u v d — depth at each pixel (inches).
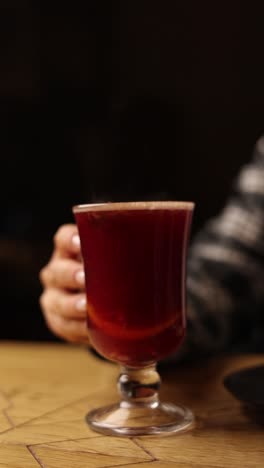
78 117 94.2
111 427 21.1
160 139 95.3
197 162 95.5
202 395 24.9
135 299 21.1
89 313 22.1
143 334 21.2
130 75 95.4
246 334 37.7
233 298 36.9
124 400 22.7
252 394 21.9
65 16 92.9
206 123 95.5
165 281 21.5
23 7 91.4
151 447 19.8
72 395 25.3
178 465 18.6
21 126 93.3
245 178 41.8
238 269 37.7
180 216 21.9
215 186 95.1
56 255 27.6
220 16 93.5
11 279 83.7
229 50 93.9
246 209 40.1
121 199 92.7
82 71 94.0
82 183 93.3
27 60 92.4
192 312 33.3
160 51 95.1
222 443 20.1
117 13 94.0
